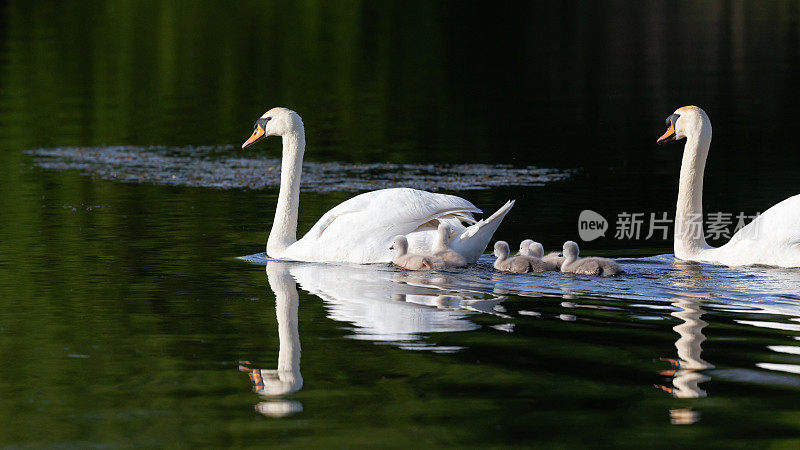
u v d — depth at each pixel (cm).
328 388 961
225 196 2234
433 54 5109
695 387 952
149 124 3441
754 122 3144
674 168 2503
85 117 3566
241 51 5188
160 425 873
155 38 5572
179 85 4297
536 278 1429
